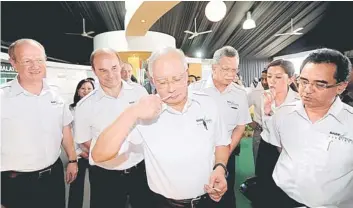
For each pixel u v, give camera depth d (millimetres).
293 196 1132
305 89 987
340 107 1036
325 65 924
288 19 7035
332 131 1030
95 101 1794
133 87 1870
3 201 1560
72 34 7426
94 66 1723
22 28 6254
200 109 1147
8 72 2930
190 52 12406
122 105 1784
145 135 1107
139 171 1693
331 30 8078
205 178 1150
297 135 1102
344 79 941
